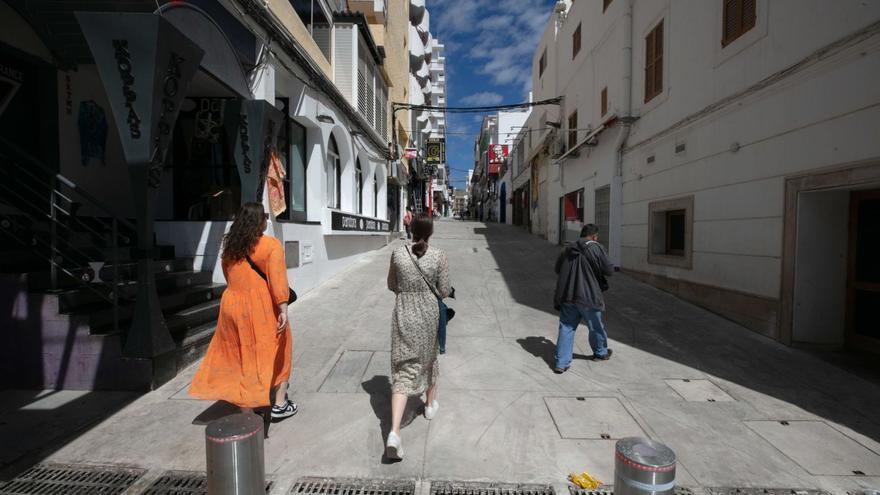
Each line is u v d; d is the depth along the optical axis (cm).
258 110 607
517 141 3027
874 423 403
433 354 359
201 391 360
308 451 348
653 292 905
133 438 358
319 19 1116
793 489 311
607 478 318
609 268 510
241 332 358
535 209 2250
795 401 445
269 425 386
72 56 581
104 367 436
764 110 634
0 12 503
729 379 496
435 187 6244
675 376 503
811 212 576
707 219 770
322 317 702
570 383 482
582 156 1438
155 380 440
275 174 703
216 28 518
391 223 2130
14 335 440
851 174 498
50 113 573
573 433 379
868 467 337
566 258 520
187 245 664
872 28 467
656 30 958
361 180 1445
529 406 427
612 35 1179
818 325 587
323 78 913
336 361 532
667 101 904
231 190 729
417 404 429
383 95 1664
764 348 590
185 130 726
